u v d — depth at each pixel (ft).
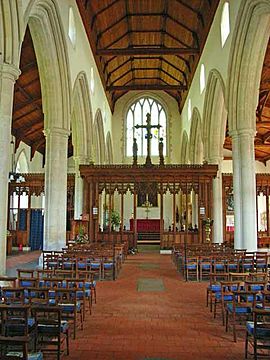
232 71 46.03
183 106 96.63
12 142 75.00
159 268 46.19
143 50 69.21
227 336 19.67
